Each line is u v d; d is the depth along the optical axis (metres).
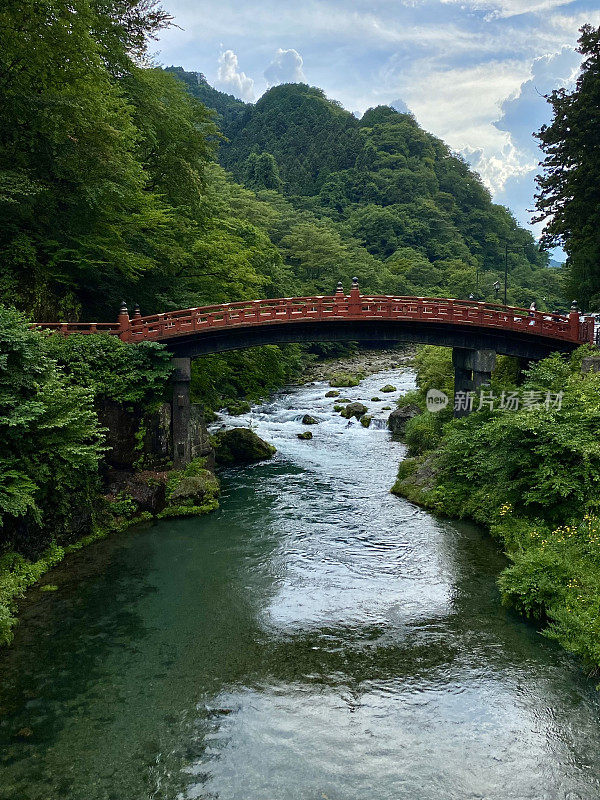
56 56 19.56
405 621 12.66
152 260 24.36
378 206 124.50
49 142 19.89
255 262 42.22
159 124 28.56
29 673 10.77
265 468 26.20
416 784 8.12
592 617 11.09
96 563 15.78
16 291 20.55
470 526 18.38
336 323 23.98
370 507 20.53
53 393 14.59
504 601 13.21
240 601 13.67
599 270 29.53
